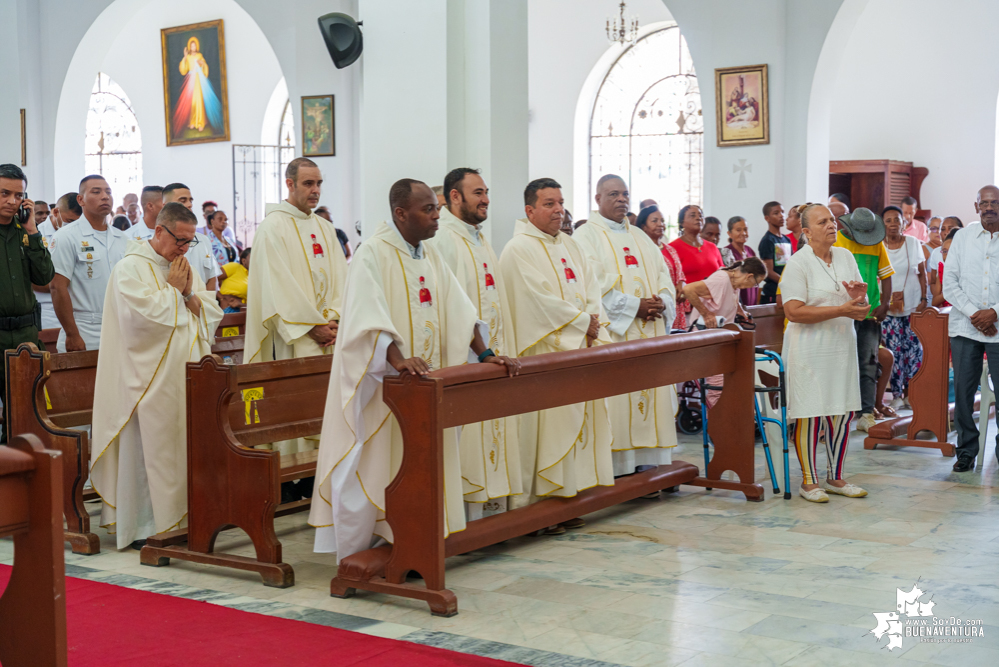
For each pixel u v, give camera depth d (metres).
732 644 3.30
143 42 19.08
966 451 6.07
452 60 6.08
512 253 4.95
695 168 16.55
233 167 17.14
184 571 4.21
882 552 4.41
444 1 6.00
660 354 4.93
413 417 3.68
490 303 4.71
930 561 4.26
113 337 4.54
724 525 4.92
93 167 20.03
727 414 5.56
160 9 18.62
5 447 2.32
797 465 6.35
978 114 13.10
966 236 6.00
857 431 7.43
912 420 6.73
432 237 4.51
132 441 4.54
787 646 3.28
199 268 6.33
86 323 5.80
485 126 6.09
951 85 13.24
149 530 4.62
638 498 5.55
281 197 18.66
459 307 4.28
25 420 4.57
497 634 3.41
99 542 4.55
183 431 4.55
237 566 4.08
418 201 4.04
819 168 10.63
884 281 7.08
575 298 4.98
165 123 19.19
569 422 4.73
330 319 5.34
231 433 4.12
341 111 12.23
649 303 5.47
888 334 8.32
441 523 3.67
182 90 18.86
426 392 3.64
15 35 6.97
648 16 16.30
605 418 4.98
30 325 5.01
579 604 3.74
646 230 6.61
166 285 4.63
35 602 2.33
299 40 12.29
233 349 5.94
